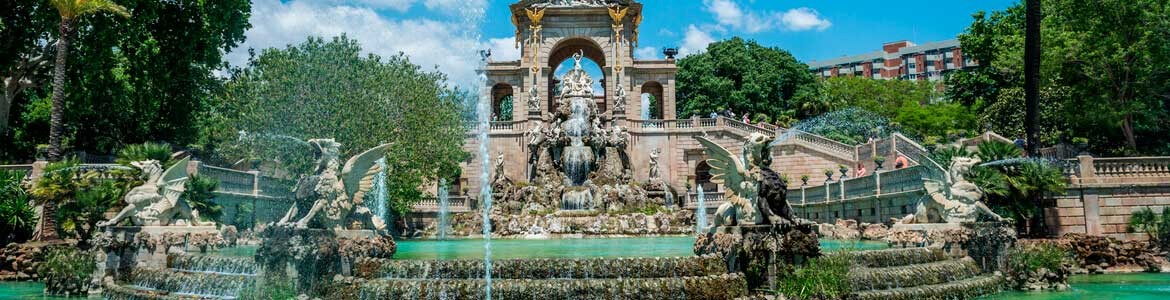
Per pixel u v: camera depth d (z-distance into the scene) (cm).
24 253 2408
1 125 3600
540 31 6131
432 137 3725
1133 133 3912
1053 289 2077
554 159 5128
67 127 4338
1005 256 2112
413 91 3700
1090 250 2523
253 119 3412
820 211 3919
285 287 1614
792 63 7650
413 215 4138
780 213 1764
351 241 1677
